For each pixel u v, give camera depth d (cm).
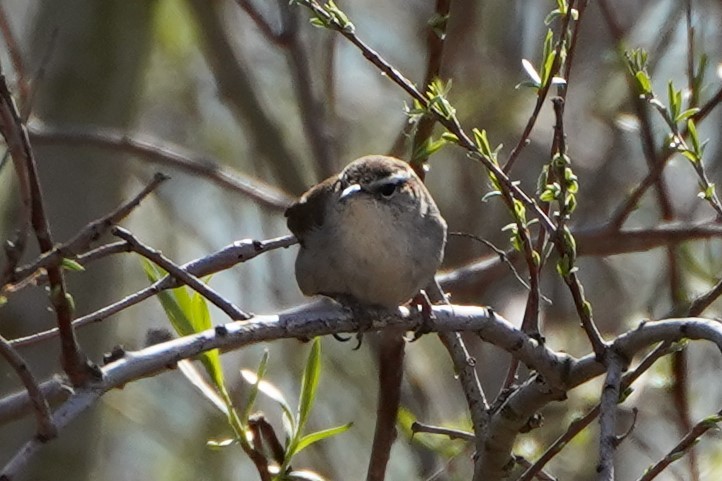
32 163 508
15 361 476
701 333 602
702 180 646
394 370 746
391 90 1591
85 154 1189
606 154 1370
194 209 1644
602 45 1371
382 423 748
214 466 1523
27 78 1021
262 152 1402
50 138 1131
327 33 1393
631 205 1023
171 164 1210
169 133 1627
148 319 1544
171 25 1465
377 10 1622
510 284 1333
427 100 703
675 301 986
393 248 830
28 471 1142
